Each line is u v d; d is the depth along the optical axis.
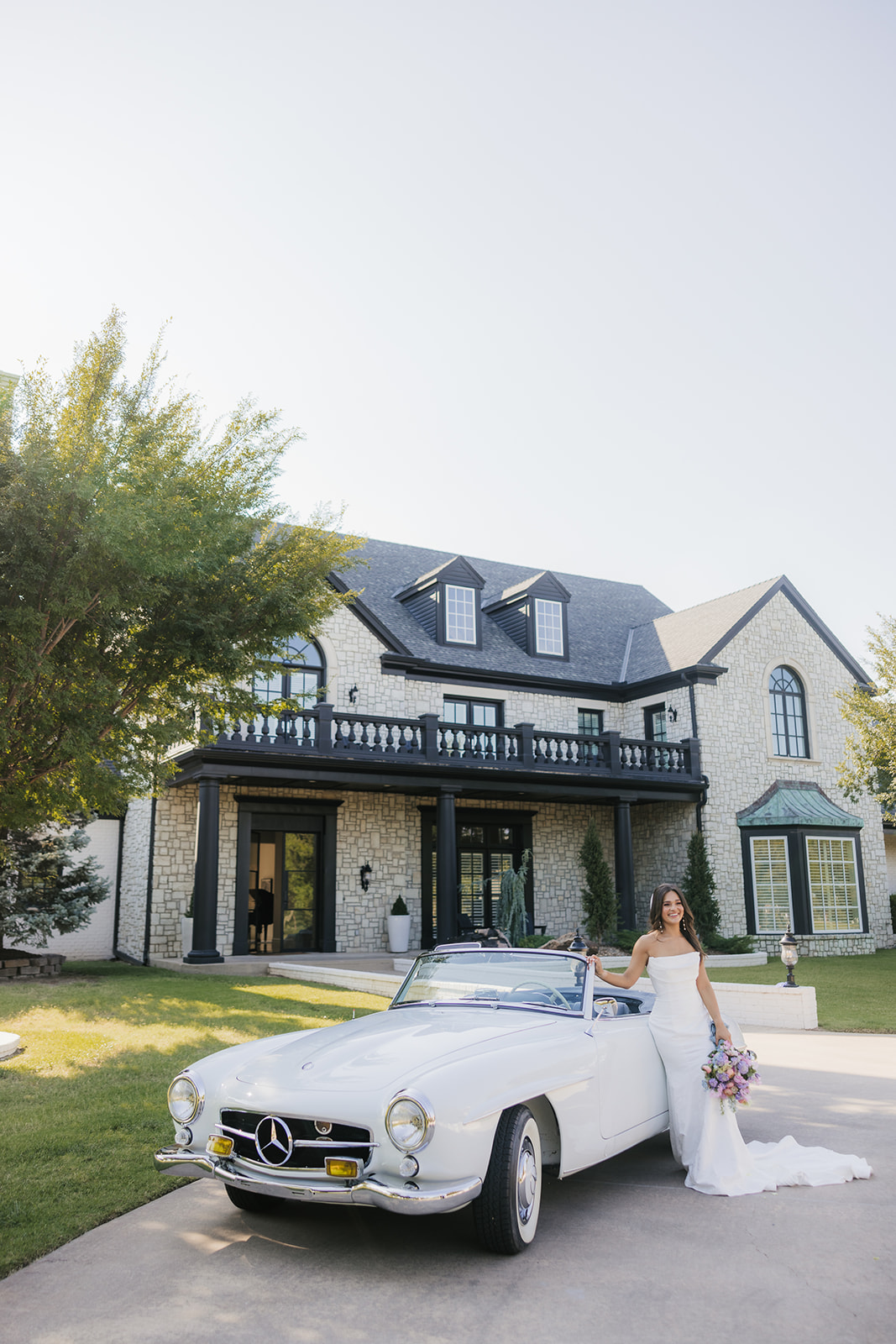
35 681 6.45
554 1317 3.30
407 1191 3.53
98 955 19.42
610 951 18.06
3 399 6.38
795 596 23.62
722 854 21.17
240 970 15.23
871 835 23.31
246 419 8.36
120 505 6.24
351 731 17.31
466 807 20.59
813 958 19.89
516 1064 4.07
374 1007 11.19
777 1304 3.38
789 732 23.09
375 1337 3.17
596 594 27.38
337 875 18.55
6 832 14.73
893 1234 4.04
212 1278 3.72
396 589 22.98
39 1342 3.18
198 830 15.66
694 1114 5.04
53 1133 5.78
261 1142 3.90
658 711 22.64
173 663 7.58
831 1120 6.18
